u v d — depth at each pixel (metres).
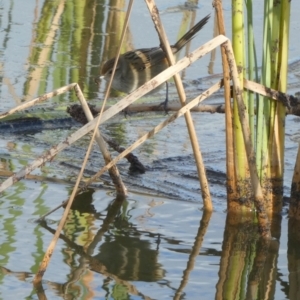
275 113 10.12
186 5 21.41
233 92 9.92
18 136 14.01
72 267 9.02
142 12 21.05
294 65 17.88
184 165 12.84
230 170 10.48
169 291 8.46
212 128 14.76
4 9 20.95
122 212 10.79
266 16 9.66
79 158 13.02
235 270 9.05
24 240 9.67
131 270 8.95
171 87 16.33
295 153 13.18
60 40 18.77
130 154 12.43
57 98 15.50
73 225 10.26
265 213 9.91
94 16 20.61
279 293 8.53
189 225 10.39
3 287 8.41
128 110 11.99
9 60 17.28
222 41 9.38
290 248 9.76
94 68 17.06
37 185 11.62
